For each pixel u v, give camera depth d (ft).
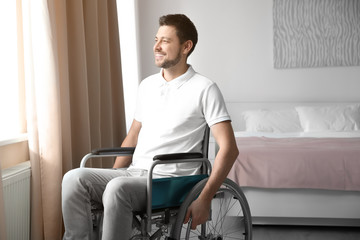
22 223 7.06
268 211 9.60
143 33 16.88
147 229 5.27
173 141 6.00
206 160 5.84
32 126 7.23
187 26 6.18
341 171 9.34
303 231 9.61
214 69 16.71
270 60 16.55
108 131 10.80
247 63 16.60
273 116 15.19
